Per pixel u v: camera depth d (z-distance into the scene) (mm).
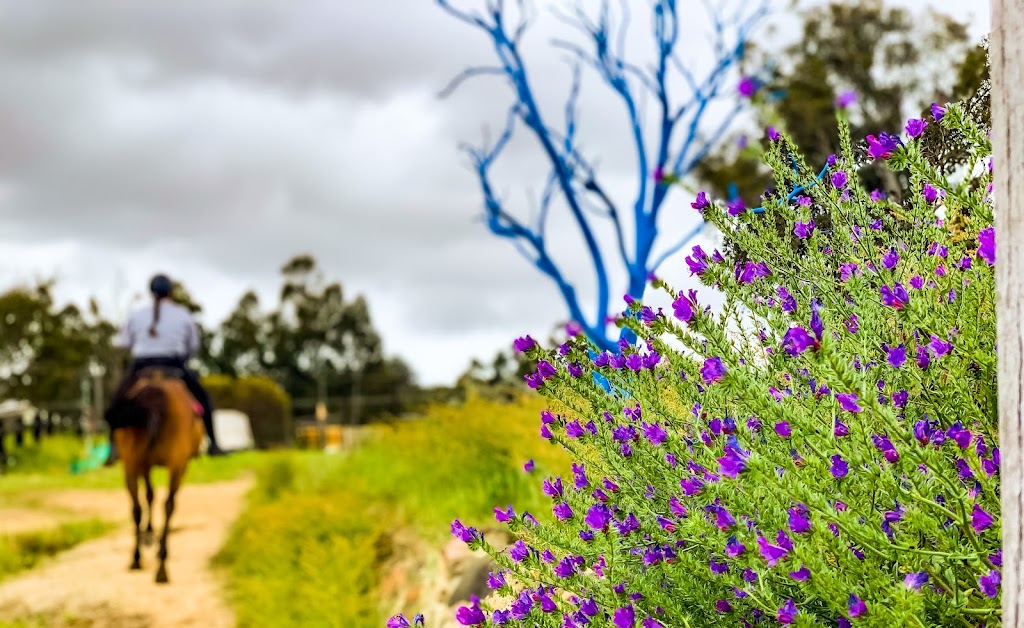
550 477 2455
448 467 6957
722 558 1995
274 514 7902
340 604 5496
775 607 1758
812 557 1686
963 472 1816
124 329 9508
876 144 1860
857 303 2127
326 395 78750
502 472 6070
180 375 9430
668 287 2131
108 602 7414
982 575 1677
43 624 6977
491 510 5543
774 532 1851
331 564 6016
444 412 7945
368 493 9320
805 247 2457
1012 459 1397
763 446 1940
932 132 2512
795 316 2119
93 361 52781
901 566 1811
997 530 1691
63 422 35812
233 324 81188
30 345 52875
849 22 12180
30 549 9820
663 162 15492
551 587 2268
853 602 1635
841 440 1821
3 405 30109
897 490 1711
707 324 1849
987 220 1793
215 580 8203
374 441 12625
